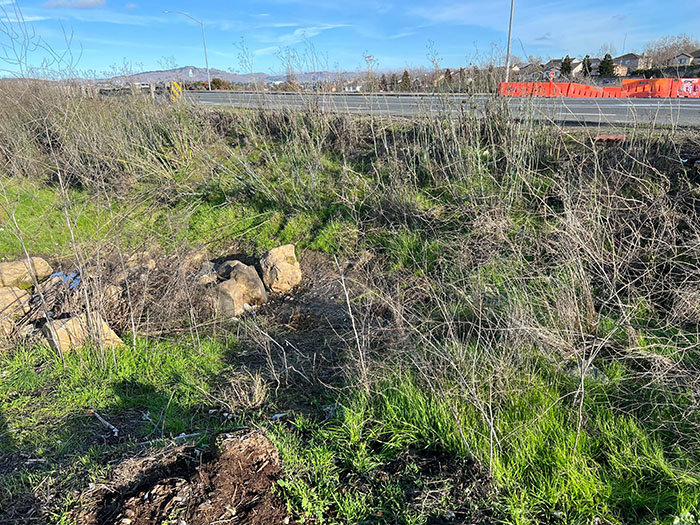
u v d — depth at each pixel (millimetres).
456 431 3477
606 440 3391
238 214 8961
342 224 7715
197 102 12508
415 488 3145
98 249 6305
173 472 3223
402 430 3646
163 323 5980
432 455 3473
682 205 5848
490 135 7852
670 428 3424
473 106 8203
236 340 5652
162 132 11234
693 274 4672
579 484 3021
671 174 6430
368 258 7078
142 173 10344
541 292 4723
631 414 3607
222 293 6355
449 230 6898
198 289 6441
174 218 9180
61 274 7062
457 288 5195
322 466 3385
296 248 7789
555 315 4520
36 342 5531
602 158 6738
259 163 9961
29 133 10648
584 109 10562
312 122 9789
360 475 3332
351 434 3639
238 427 3844
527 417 3594
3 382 4918
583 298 4660
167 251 8156
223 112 11922
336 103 12711
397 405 3883
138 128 10797
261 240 8203
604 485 3035
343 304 6266
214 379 4820
